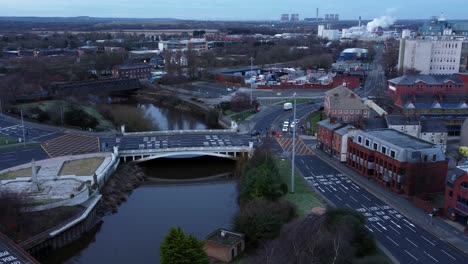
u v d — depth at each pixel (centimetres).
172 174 17462
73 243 11919
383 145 14238
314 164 16550
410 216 12006
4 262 9619
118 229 12575
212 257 10219
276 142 19400
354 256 9088
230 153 18062
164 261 8375
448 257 9950
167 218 13238
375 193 13675
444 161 13450
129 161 17650
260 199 11869
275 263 8494
